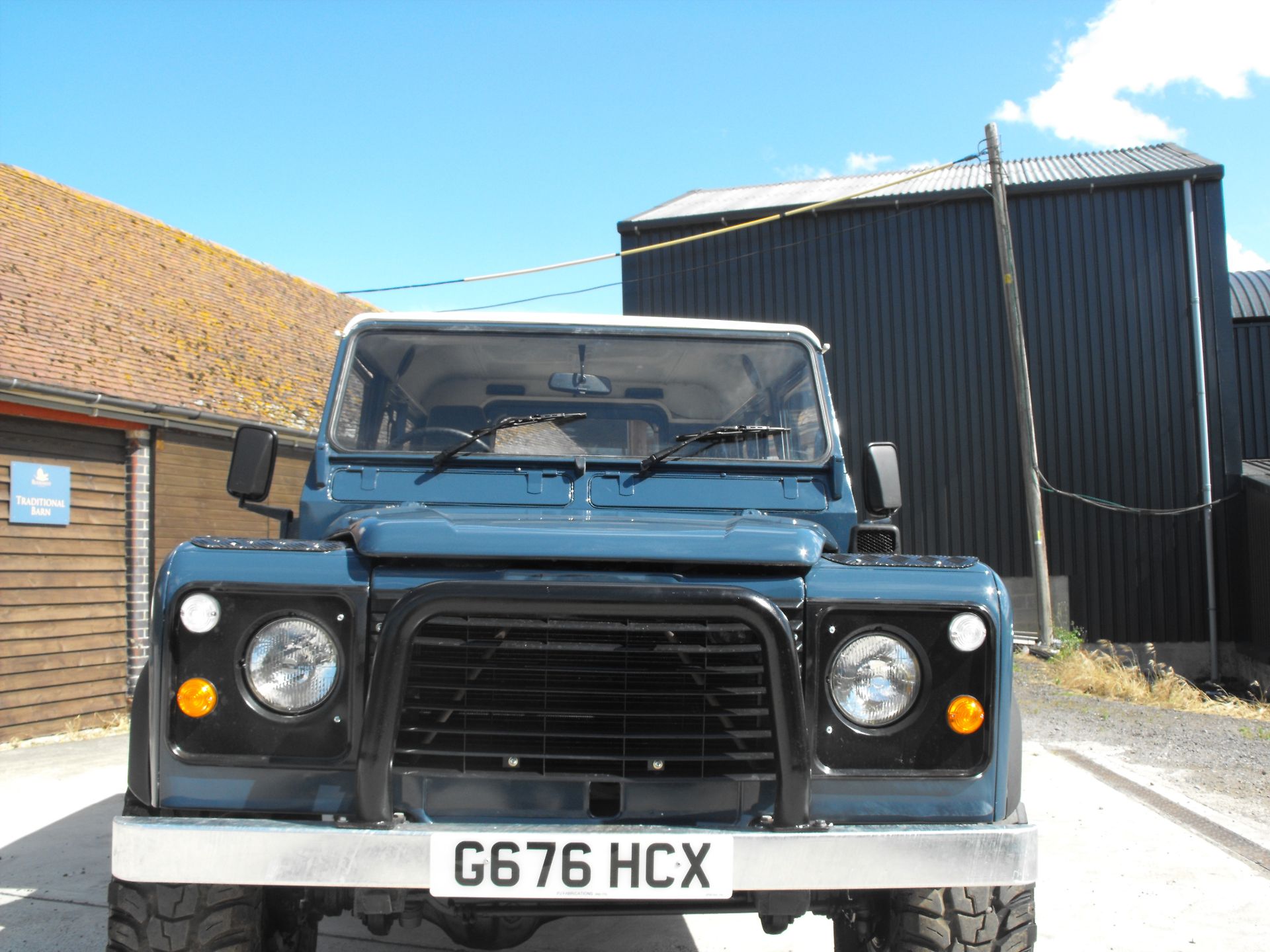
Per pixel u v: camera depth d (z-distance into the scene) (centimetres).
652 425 353
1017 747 258
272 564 236
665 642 234
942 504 1569
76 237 1199
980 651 239
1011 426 1562
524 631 233
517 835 217
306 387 1262
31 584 868
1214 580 1527
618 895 216
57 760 730
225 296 1358
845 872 219
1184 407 1540
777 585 238
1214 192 1540
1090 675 1113
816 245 1631
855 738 236
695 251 1677
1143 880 449
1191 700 1038
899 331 1597
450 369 356
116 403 912
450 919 289
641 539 237
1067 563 1546
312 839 213
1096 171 1619
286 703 232
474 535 236
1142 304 1549
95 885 432
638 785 234
